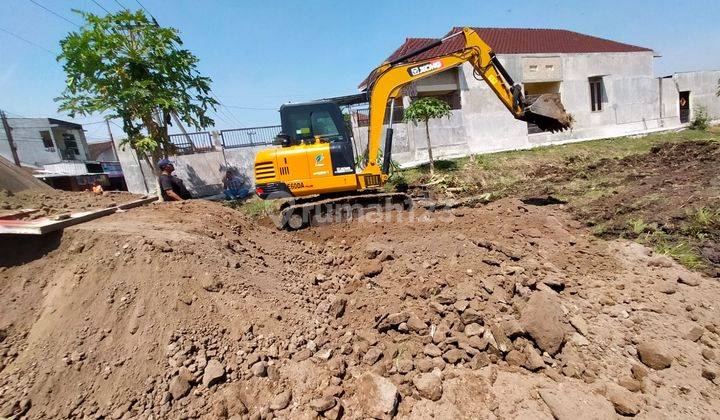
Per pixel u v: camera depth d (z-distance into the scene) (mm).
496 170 12633
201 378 2480
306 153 6488
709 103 22062
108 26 7375
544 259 4523
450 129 15766
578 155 14117
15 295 2803
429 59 6977
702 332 3018
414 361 2838
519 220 5902
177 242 3426
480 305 3402
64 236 3193
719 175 7125
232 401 2342
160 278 3002
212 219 4742
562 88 18297
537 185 9656
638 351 2844
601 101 19250
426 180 11281
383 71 6988
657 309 3355
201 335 2740
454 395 2500
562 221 6082
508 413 2350
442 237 5117
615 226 5465
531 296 3371
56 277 2934
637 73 19641
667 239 4785
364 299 3730
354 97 14633
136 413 2217
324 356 2834
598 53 18656
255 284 3508
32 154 21578
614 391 2479
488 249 4629
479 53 6871
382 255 4742
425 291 3703
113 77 7410
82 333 2578
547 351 2828
